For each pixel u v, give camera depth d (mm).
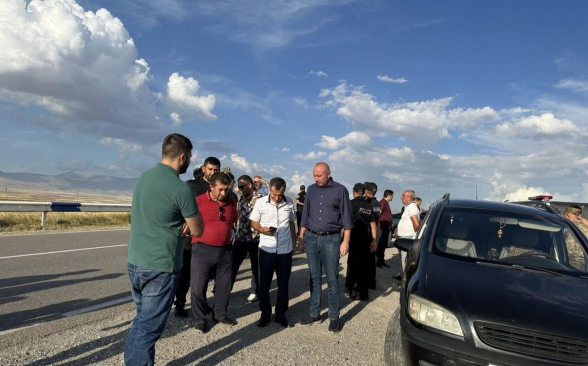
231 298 6309
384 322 5527
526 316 2975
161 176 3168
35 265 7887
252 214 5168
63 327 4543
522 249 4059
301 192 9422
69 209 15500
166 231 3139
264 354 4137
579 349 2818
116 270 7832
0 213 15172
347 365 3998
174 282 3221
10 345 3936
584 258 3928
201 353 4062
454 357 2947
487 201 5055
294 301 6371
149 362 3137
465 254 4031
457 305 3123
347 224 5117
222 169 6305
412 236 7848
